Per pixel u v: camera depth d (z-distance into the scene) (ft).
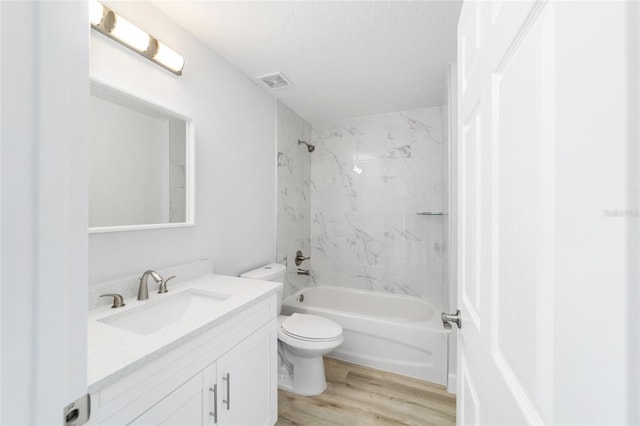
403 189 8.71
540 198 1.06
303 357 5.88
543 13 1.05
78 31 1.17
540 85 1.07
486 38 1.83
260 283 4.70
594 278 0.75
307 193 9.70
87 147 1.21
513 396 1.32
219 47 5.25
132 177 3.95
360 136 9.25
